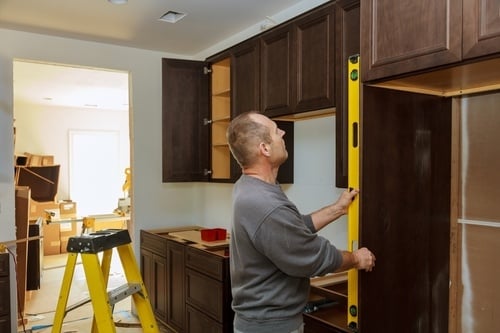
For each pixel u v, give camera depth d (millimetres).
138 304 2330
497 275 1696
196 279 3000
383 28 1442
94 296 1996
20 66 4359
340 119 2068
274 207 1393
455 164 1816
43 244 6113
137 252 3930
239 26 3270
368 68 1484
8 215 3330
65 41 3543
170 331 3508
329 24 2150
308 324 1956
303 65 2330
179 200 4164
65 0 2717
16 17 3021
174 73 3430
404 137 1617
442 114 1771
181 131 3463
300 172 2857
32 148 7223
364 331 1486
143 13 2971
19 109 7098
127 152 8172
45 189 6559
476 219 1759
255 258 1466
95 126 7809
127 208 6207
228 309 2707
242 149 1531
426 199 1704
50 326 3705
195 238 3352
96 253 2031
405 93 1626
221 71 3436
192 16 3039
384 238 1551
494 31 1147
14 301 3322
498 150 1686
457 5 1232
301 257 1371
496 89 1659
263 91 2684
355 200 1523
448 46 1255
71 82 5254
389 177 1567
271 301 1470
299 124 2861
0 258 2914
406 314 1629
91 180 7785
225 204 3775
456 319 1818
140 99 3922
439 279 1762
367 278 1504
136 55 3887
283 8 2896
